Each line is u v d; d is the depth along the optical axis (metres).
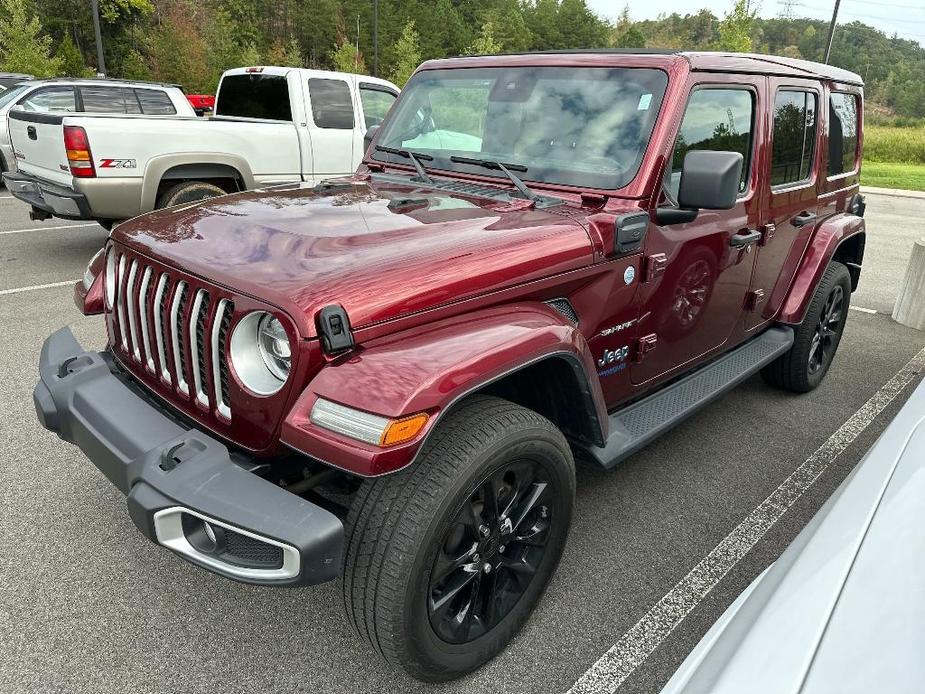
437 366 1.88
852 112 4.61
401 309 1.98
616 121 2.84
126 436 2.06
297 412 1.86
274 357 2.00
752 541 3.15
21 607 2.57
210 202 2.79
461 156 3.20
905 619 1.15
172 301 2.20
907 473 1.55
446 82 3.43
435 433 2.01
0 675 2.28
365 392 1.81
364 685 2.30
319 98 7.80
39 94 9.61
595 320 2.68
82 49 56.09
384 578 1.90
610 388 2.92
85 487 3.35
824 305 4.39
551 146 2.96
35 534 2.99
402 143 3.46
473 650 2.27
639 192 2.69
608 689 2.32
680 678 1.34
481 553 2.22
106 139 6.36
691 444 4.06
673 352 3.23
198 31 62.56
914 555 1.29
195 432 2.02
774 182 3.67
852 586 1.26
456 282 2.12
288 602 2.66
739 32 29.97
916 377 5.26
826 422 4.41
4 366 4.71
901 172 26.34
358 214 2.51
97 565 2.81
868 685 1.04
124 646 2.42
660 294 2.95
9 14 31.62
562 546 2.50
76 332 5.33
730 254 3.34
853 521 1.46
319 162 7.88
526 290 2.33
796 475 3.74
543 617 2.63
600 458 2.64
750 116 3.35
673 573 2.92
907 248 11.16
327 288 1.91
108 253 2.69
